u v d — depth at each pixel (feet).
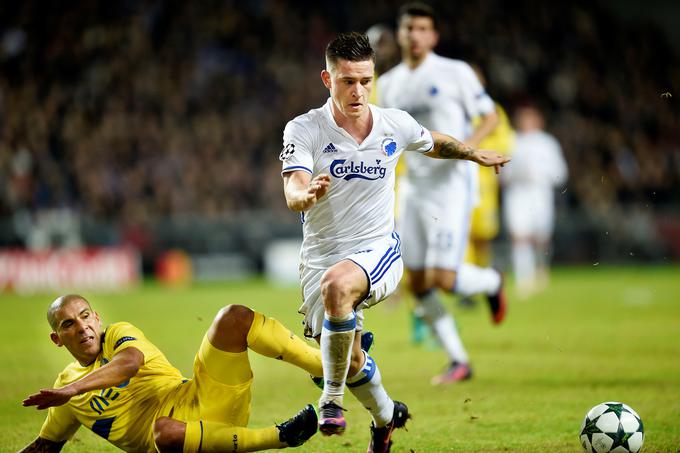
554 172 190.49
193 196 245.04
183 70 272.10
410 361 102.78
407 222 91.35
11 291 210.79
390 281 56.08
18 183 225.56
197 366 51.85
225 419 52.01
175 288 216.13
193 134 257.55
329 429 51.42
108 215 233.35
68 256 217.36
